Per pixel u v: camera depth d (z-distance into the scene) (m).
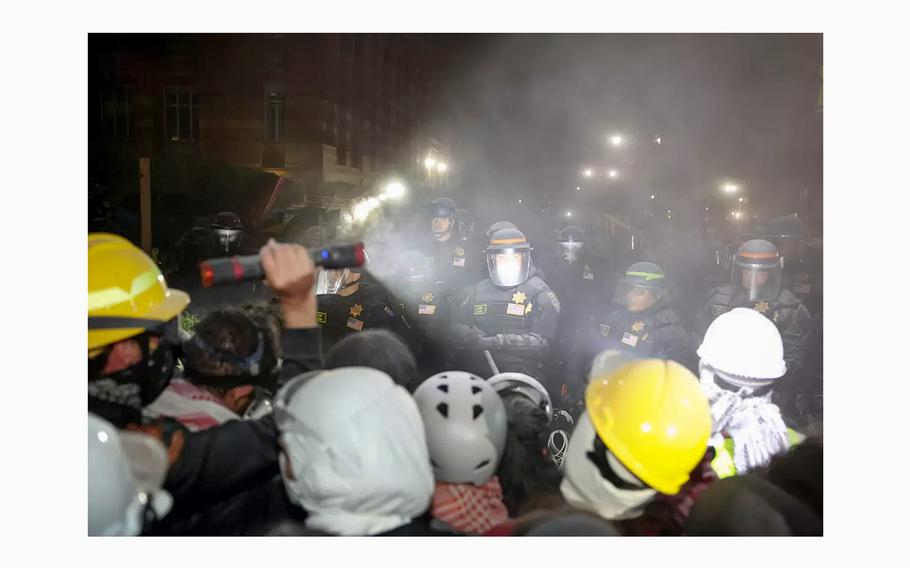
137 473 1.70
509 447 2.27
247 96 18.08
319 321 4.75
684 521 2.07
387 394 1.81
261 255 1.97
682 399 1.93
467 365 5.25
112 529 1.62
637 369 2.02
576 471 1.99
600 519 1.97
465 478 2.03
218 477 1.85
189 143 18.02
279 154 18.27
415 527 1.80
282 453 1.83
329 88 18.86
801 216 12.54
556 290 7.17
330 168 19.02
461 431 2.02
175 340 2.08
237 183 12.03
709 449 2.39
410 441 1.77
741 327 2.73
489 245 5.31
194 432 1.88
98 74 17.39
